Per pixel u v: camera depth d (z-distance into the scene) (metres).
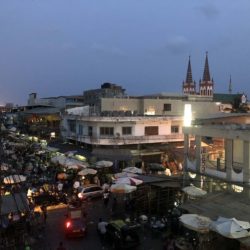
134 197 32.38
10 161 44.50
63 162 41.00
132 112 54.22
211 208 23.28
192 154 33.06
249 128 27.92
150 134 50.78
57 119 66.00
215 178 28.73
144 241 25.28
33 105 91.44
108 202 34.94
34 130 71.62
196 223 20.83
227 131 27.27
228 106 69.56
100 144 48.50
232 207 23.08
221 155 32.19
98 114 53.06
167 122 51.94
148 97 63.31
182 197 30.97
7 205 25.00
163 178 32.56
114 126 49.09
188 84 129.25
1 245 22.92
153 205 31.08
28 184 36.84
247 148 25.83
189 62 130.12
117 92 74.19
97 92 73.56
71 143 55.88
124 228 24.03
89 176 40.69
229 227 19.33
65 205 33.91
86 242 25.55
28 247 22.78
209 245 22.78
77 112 58.19
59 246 22.67
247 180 25.70
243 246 21.28
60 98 89.19
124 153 46.00
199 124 34.56
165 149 48.22
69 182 39.62
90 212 32.09
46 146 53.81
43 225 27.89
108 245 25.05
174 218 26.67
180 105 58.72
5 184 31.25
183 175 32.25
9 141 59.62
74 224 26.47
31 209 28.19
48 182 39.09
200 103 60.16
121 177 32.88
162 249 23.88
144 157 47.53
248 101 96.31
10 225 24.67
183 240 23.92
